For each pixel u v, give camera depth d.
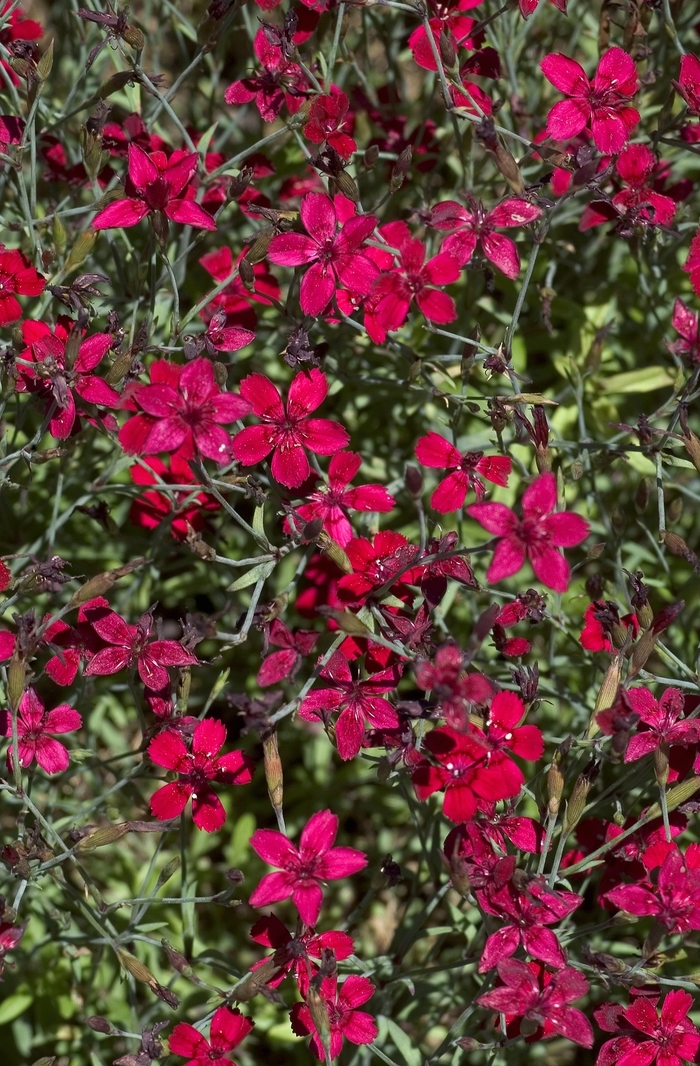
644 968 0.51
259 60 0.54
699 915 0.50
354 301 0.53
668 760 0.51
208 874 0.58
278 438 0.52
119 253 0.58
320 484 0.54
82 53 0.60
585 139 0.56
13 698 0.50
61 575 0.52
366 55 0.60
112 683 0.59
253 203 0.56
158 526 0.55
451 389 0.56
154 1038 0.51
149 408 0.50
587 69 0.62
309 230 0.52
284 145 0.59
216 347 0.52
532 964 0.50
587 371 0.58
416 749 0.51
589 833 0.54
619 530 0.55
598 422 0.59
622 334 0.61
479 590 0.52
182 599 0.61
